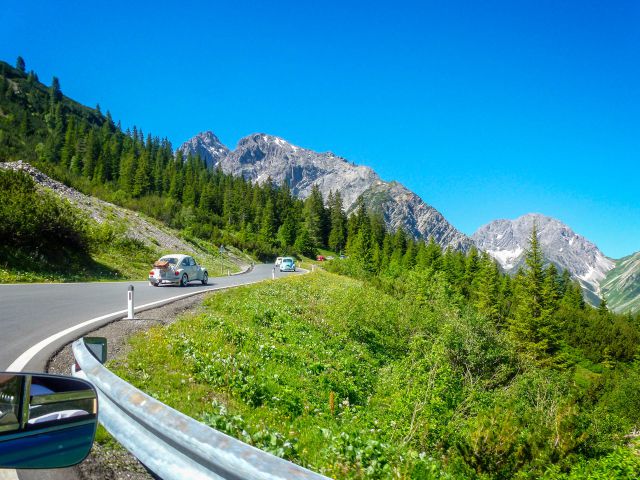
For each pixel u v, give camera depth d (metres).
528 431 10.08
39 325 10.97
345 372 14.28
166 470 2.87
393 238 157.25
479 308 59.84
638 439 10.77
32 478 3.60
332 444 6.36
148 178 143.00
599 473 8.54
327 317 23.72
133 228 52.31
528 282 56.84
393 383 13.83
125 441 3.35
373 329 25.42
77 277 26.16
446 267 108.38
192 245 65.44
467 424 11.52
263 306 19.19
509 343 27.30
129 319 12.62
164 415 2.95
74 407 2.58
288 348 14.22
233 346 11.88
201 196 147.00
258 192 169.62
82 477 3.80
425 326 26.91
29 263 24.59
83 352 4.37
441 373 12.63
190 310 15.91
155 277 26.16
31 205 27.28
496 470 9.09
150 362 8.65
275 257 110.88
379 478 5.70
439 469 6.80
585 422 10.61
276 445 5.74
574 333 94.56
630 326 97.69
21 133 171.38
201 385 8.26
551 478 8.59
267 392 9.27
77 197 53.34
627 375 41.25
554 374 24.38
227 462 2.35
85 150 156.38
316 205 164.62
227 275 48.41
